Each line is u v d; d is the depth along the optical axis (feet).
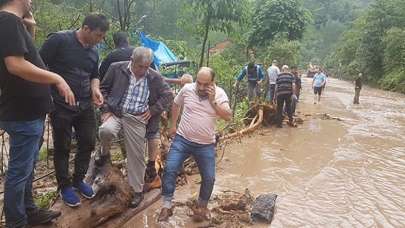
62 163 15.17
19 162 12.28
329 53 318.45
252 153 29.76
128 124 17.03
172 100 18.39
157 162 20.97
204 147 17.10
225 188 22.09
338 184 23.40
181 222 17.43
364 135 38.73
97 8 40.37
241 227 17.21
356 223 18.25
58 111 14.69
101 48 31.65
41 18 37.96
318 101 71.31
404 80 114.52
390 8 146.20
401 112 60.70
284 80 40.32
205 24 39.52
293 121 43.32
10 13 11.10
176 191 21.13
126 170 19.21
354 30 200.23
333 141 35.22
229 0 38.11
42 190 19.56
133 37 39.42
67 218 14.85
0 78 11.62
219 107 16.62
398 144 35.01
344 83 153.79
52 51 14.40
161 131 23.41
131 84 16.99
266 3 86.69
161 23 96.32
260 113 39.96
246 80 50.14
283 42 81.87
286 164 27.14
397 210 19.92
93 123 15.89
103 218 16.15
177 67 47.65
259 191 21.81
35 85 11.87
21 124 11.95
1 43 10.97
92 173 17.51
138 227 16.75
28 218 13.78
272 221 18.06
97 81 15.83
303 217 18.63
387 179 24.72
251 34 86.74
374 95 96.68
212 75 16.49
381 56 142.20
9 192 12.34
